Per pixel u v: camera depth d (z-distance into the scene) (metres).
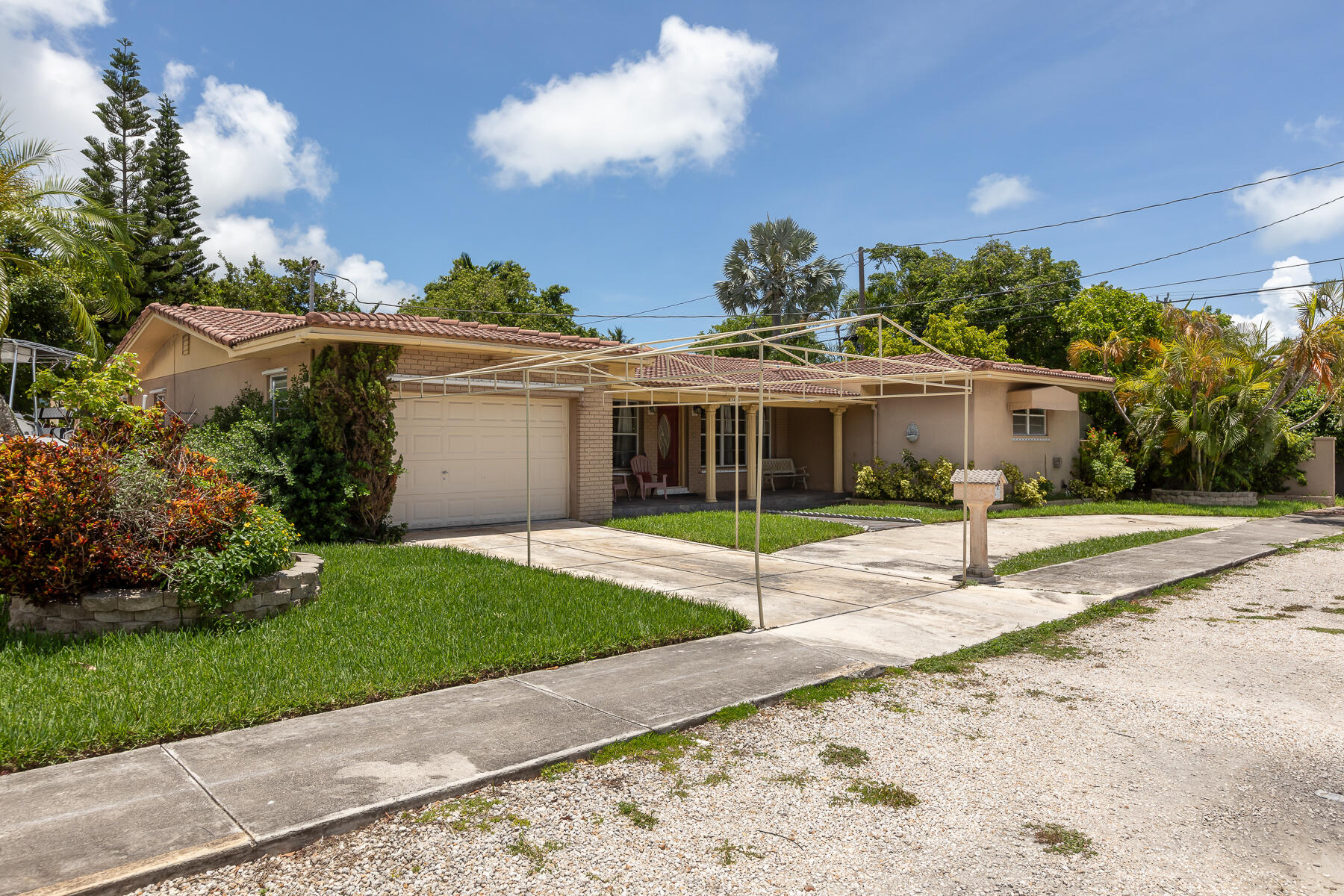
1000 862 3.05
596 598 7.19
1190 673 5.57
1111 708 4.83
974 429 17.00
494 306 33.84
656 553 10.76
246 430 10.13
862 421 19.72
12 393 15.72
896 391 18.61
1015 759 4.04
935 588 8.45
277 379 12.27
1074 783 3.77
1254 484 20.73
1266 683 5.36
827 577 9.11
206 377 14.78
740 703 4.67
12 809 3.23
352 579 7.60
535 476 13.66
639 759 3.96
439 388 12.12
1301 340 17.77
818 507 18.11
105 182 29.94
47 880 2.69
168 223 30.09
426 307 33.03
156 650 5.23
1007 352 29.36
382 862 2.97
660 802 3.50
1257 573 9.86
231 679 4.70
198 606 5.82
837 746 4.18
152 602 5.63
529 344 12.34
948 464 17.03
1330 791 3.70
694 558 10.39
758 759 3.99
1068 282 29.72
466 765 3.73
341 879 2.85
